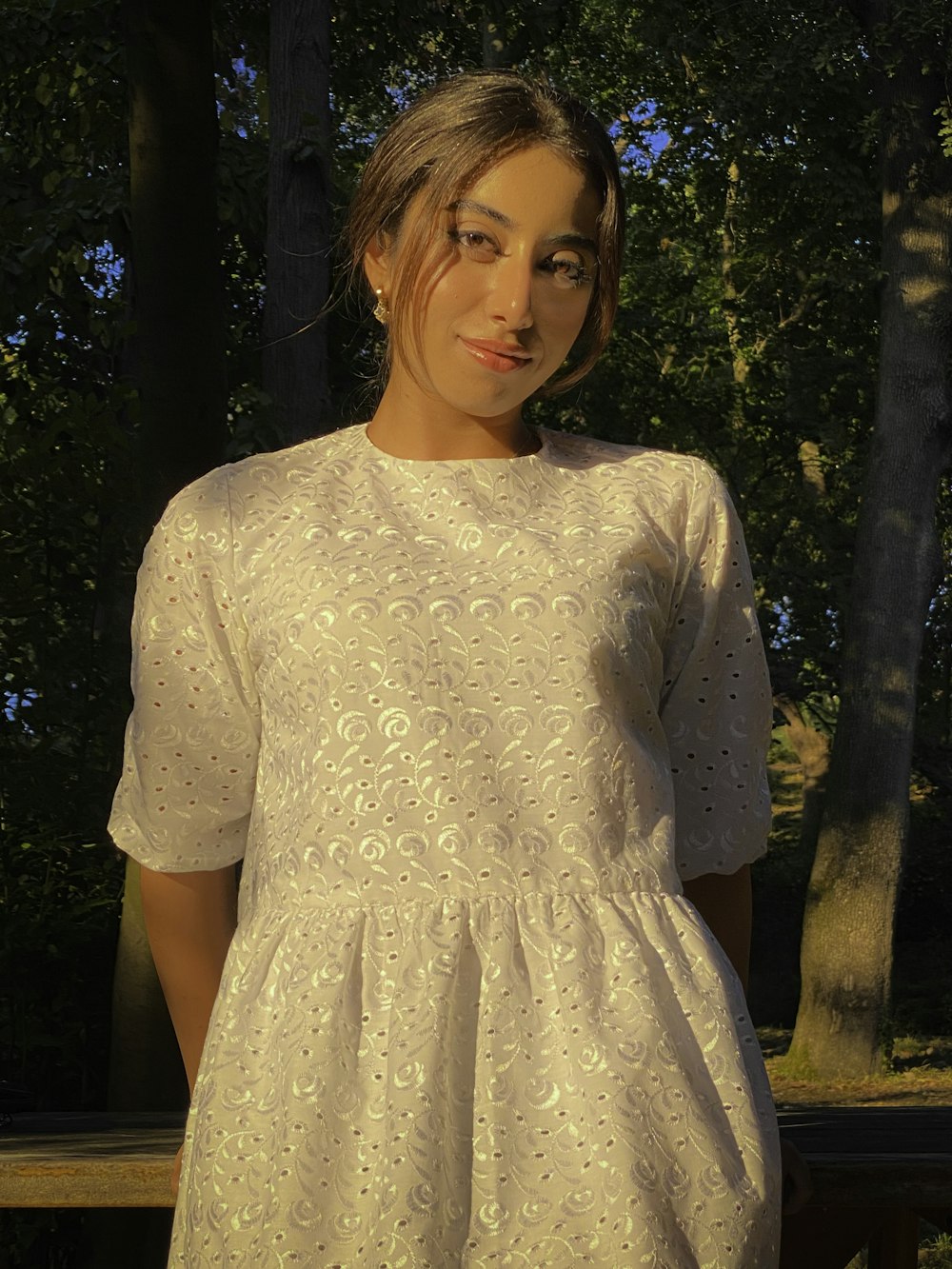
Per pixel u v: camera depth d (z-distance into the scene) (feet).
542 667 4.44
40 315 22.98
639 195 50.90
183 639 4.84
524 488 4.77
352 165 35.37
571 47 46.06
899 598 39.99
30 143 25.12
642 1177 4.07
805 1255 6.52
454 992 4.23
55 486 11.60
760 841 5.14
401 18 30.09
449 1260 4.05
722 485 5.08
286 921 4.44
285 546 4.67
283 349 22.91
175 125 9.77
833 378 49.88
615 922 4.35
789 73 37.65
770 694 5.15
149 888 5.19
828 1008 39.96
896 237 40.06
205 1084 4.41
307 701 4.49
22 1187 5.81
